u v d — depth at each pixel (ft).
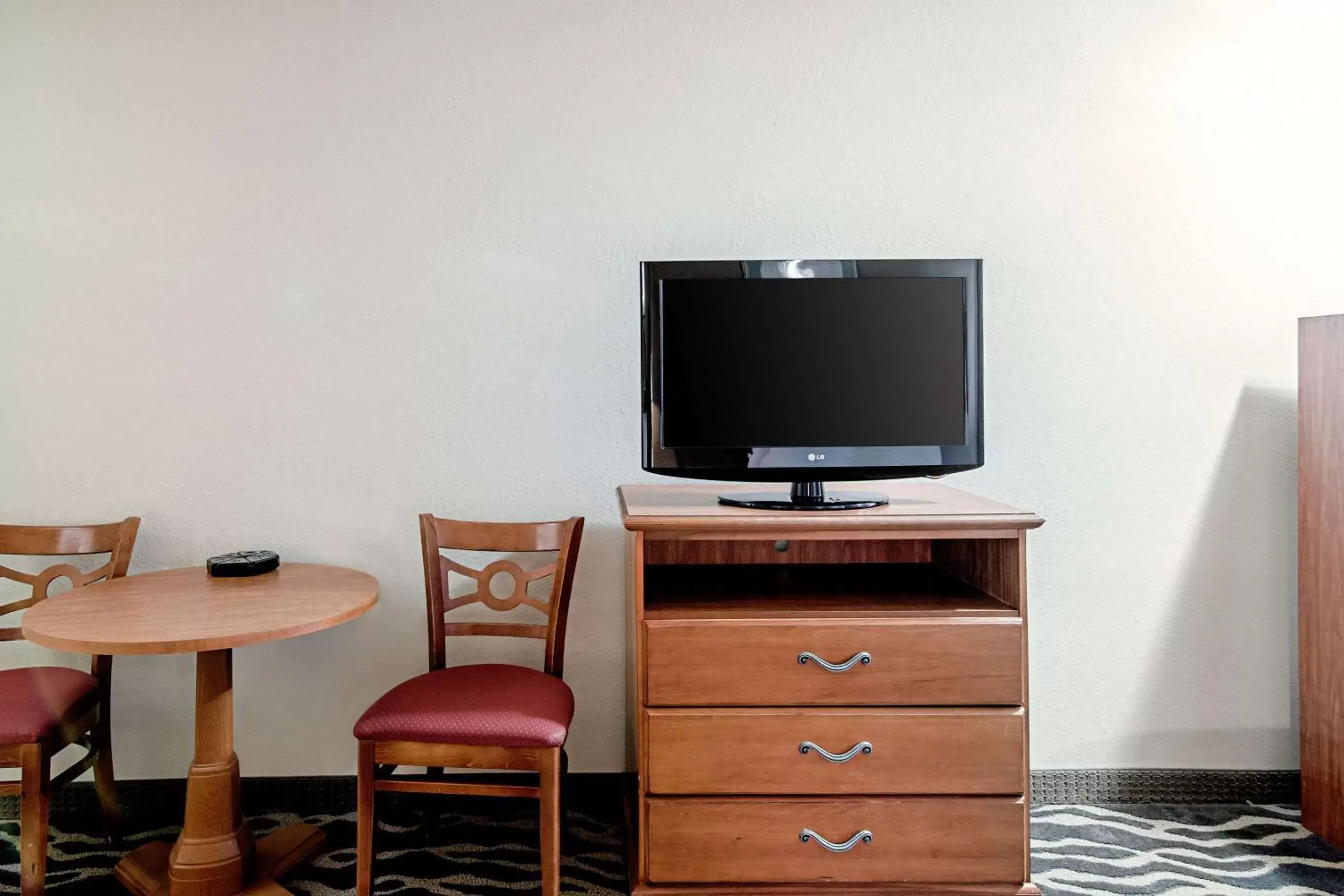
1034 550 8.00
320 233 7.73
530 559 7.93
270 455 7.79
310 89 7.69
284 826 7.54
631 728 7.38
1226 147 7.89
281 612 6.01
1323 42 7.86
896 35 7.81
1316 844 7.20
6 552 7.14
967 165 7.87
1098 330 7.94
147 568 7.77
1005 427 7.97
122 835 7.34
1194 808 7.89
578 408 7.89
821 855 6.05
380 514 7.86
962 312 6.73
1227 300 7.92
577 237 7.81
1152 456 7.96
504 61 7.73
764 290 6.67
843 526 5.96
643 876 6.07
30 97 7.60
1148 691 8.00
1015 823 6.05
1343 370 6.90
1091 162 7.88
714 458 6.66
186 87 7.64
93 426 7.71
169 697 7.80
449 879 6.69
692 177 7.82
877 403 6.72
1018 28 7.84
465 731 5.84
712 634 5.98
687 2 7.76
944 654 6.02
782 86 7.82
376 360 7.79
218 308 7.72
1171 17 7.84
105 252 7.66
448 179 7.75
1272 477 7.94
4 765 5.97
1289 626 7.98
